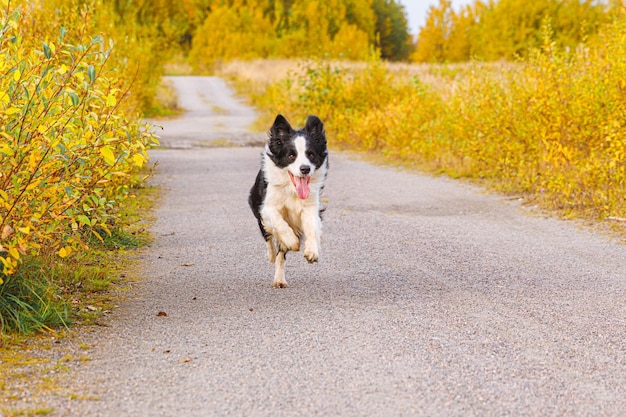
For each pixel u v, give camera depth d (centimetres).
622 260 736
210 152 1864
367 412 374
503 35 4444
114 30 2302
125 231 855
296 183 635
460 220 963
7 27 515
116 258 733
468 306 568
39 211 510
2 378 412
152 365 440
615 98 1114
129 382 412
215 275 677
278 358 452
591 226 912
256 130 2433
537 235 866
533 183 1169
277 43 6359
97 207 610
